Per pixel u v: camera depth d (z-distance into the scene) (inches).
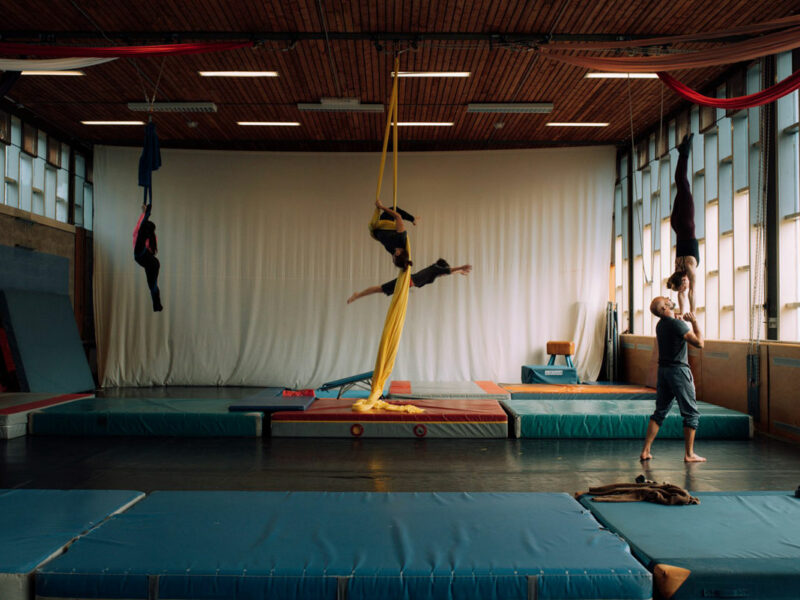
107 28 254.1
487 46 266.1
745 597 89.0
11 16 244.4
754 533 104.8
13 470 180.9
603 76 297.6
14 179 355.9
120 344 421.1
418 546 97.7
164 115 363.6
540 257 417.7
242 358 421.1
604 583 87.7
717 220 300.4
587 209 415.5
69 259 409.1
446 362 416.8
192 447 215.2
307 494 129.0
